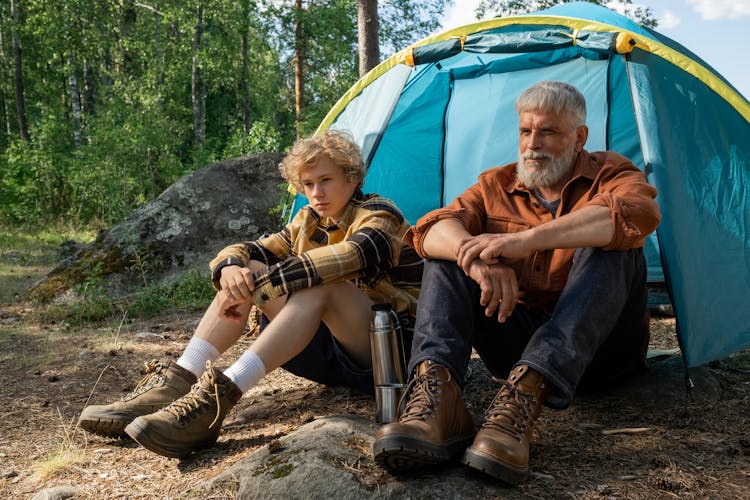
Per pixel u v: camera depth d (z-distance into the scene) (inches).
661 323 173.5
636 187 93.1
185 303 235.6
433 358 85.5
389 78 157.0
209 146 1067.3
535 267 99.9
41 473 95.9
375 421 98.5
